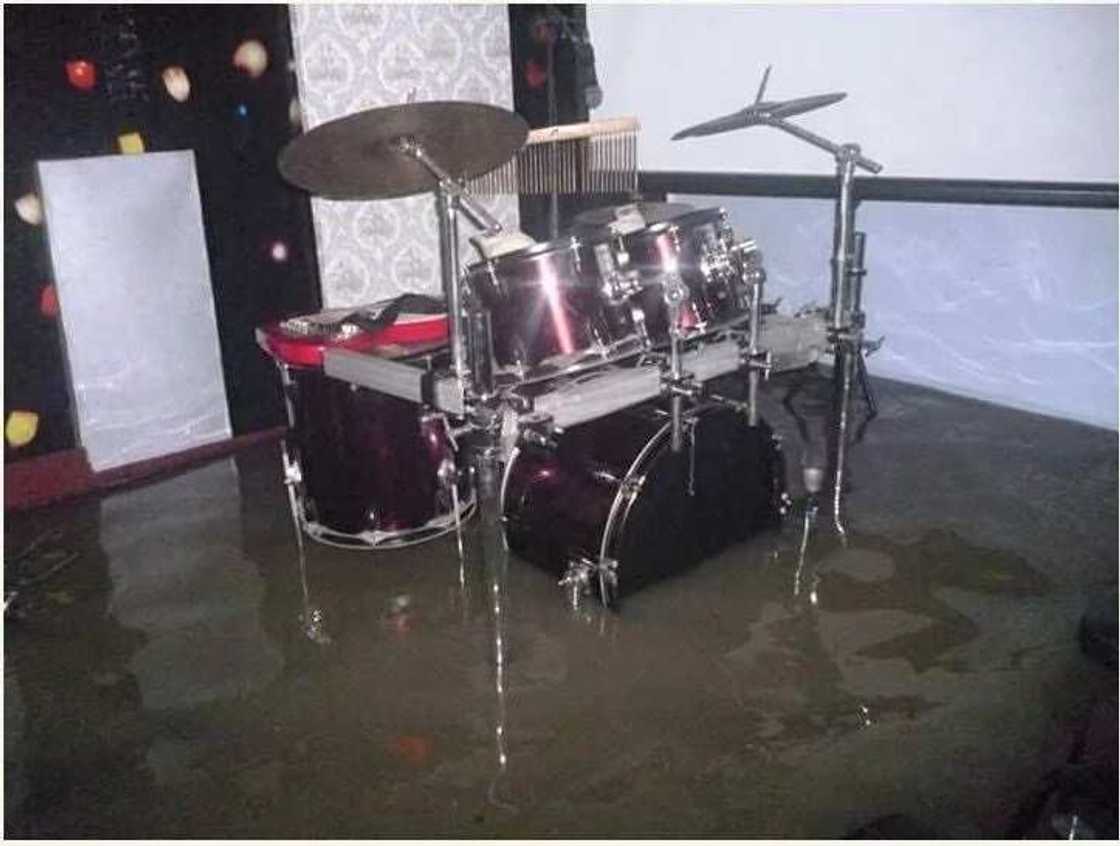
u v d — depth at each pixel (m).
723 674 2.25
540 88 4.38
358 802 1.90
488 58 4.14
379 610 2.61
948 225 3.82
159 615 2.64
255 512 3.29
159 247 3.57
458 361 2.23
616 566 2.48
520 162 3.99
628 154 4.01
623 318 2.45
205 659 2.42
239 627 2.56
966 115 3.50
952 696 2.13
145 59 3.40
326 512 2.98
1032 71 3.29
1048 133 3.31
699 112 4.31
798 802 1.83
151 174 3.50
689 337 2.58
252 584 2.79
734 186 4.23
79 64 3.28
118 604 2.71
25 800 1.94
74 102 3.30
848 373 2.99
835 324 2.96
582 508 2.55
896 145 3.72
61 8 3.21
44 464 3.43
